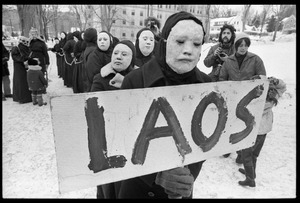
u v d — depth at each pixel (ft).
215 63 10.66
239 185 7.90
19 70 15.96
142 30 8.98
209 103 3.27
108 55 9.56
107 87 6.05
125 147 2.84
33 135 11.19
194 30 2.99
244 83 3.50
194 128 3.21
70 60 21.04
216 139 3.41
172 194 3.11
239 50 8.42
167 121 3.03
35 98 15.99
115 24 90.63
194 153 3.27
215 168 8.94
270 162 9.37
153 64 3.37
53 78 27.12
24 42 16.16
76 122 2.56
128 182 3.64
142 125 2.89
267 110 7.43
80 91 17.24
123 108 2.77
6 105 16.11
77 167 2.65
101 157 2.74
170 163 3.12
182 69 3.08
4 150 9.70
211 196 7.30
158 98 2.93
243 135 3.64
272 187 7.79
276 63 28.81
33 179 7.79
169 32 3.10
